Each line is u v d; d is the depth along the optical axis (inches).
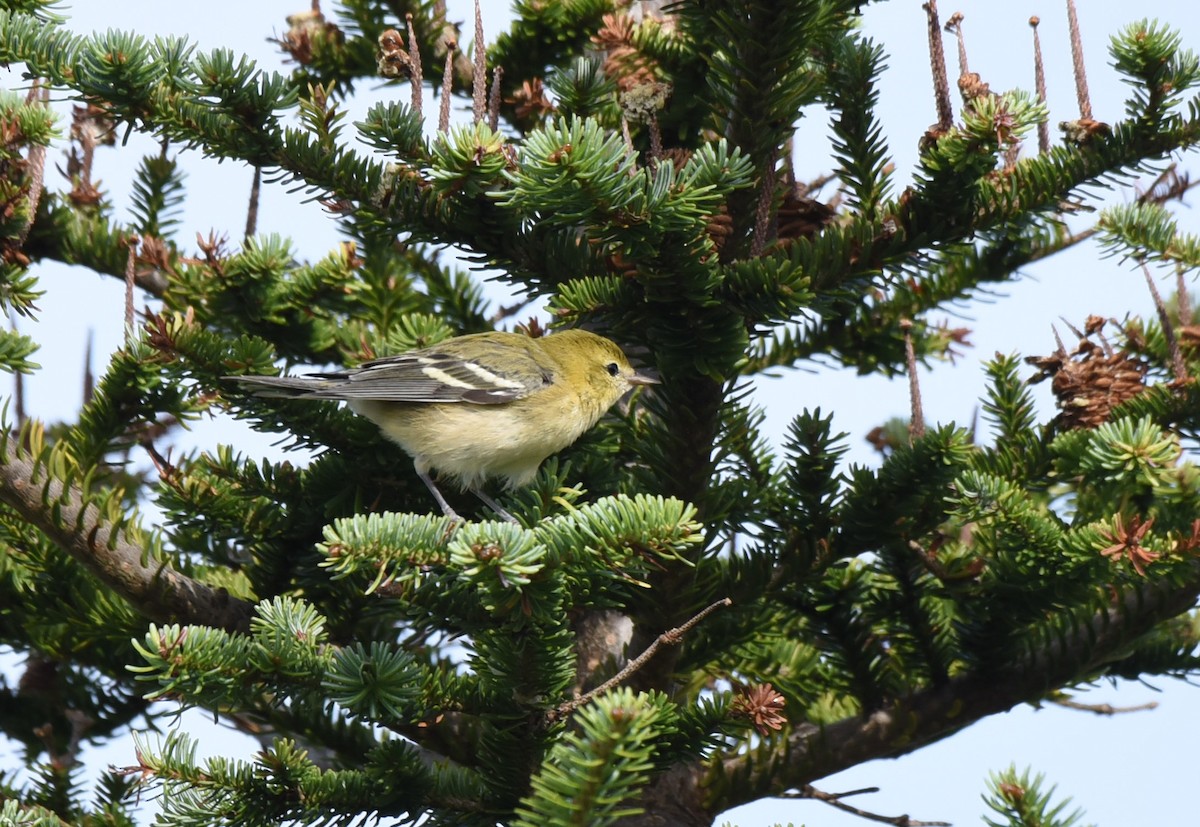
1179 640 426.9
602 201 320.5
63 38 362.3
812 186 513.7
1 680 462.9
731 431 430.0
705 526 397.1
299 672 315.3
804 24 354.3
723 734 339.6
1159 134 379.6
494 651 313.3
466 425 448.8
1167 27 368.8
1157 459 370.3
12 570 414.3
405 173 375.9
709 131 464.8
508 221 378.0
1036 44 393.7
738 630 424.2
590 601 321.4
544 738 325.7
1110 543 357.7
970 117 343.9
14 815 333.1
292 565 423.2
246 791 323.6
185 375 414.9
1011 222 384.8
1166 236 447.2
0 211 419.5
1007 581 388.5
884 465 396.8
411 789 339.3
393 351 488.7
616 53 462.9
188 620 390.6
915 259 386.0
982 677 413.1
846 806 412.8
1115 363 433.1
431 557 304.8
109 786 425.7
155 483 510.3
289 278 507.2
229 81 355.9
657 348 373.7
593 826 252.7
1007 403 454.6
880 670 421.4
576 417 468.8
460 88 559.5
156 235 561.6
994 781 309.4
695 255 343.6
